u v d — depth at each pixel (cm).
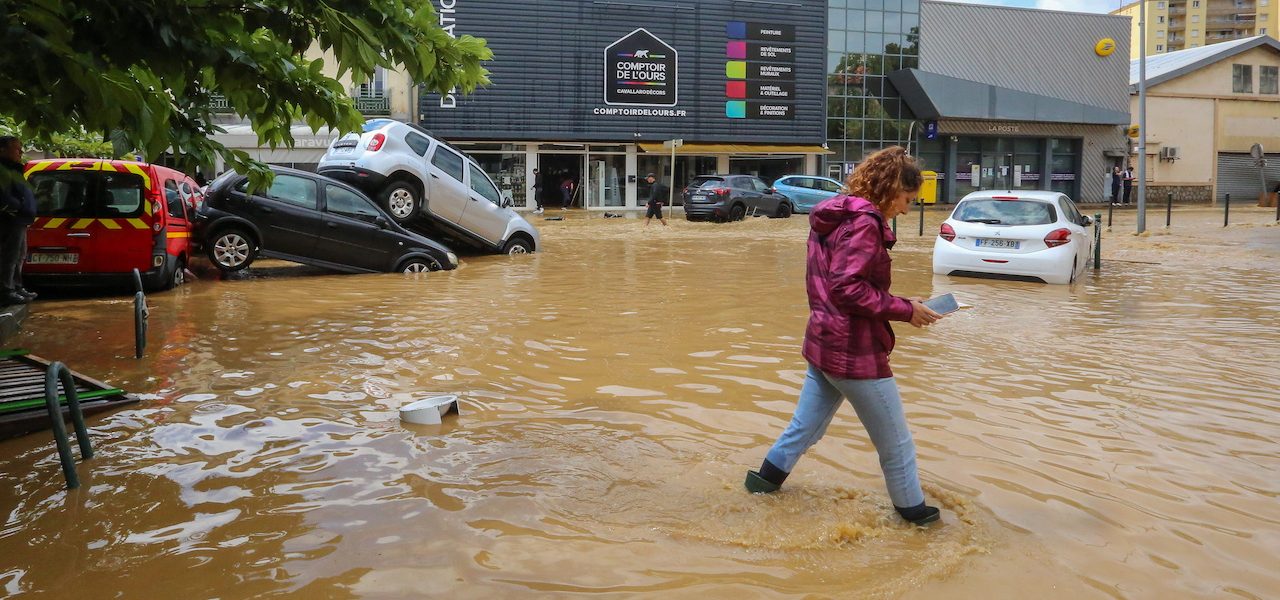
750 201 2764
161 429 509
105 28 441
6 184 553
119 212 1059
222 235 1228
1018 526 376
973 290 1173
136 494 408
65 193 1055
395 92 3269
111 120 418
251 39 512
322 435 499
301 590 315
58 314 938
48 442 488
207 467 445
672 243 1953
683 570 332
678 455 466
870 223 354
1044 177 4428
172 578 325
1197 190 4725
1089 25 4391
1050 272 1227
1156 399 589
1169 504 401
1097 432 512
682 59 3641
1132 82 4638
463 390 604
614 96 3553
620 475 435
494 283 1213
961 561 341
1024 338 816
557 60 3472
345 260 1298
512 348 748
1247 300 1082
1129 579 327
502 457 461
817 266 374
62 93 418
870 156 372
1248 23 16912
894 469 371
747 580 324
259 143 575
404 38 511
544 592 314
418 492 411
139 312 705
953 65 4166
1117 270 1444
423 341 778
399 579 324
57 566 334
